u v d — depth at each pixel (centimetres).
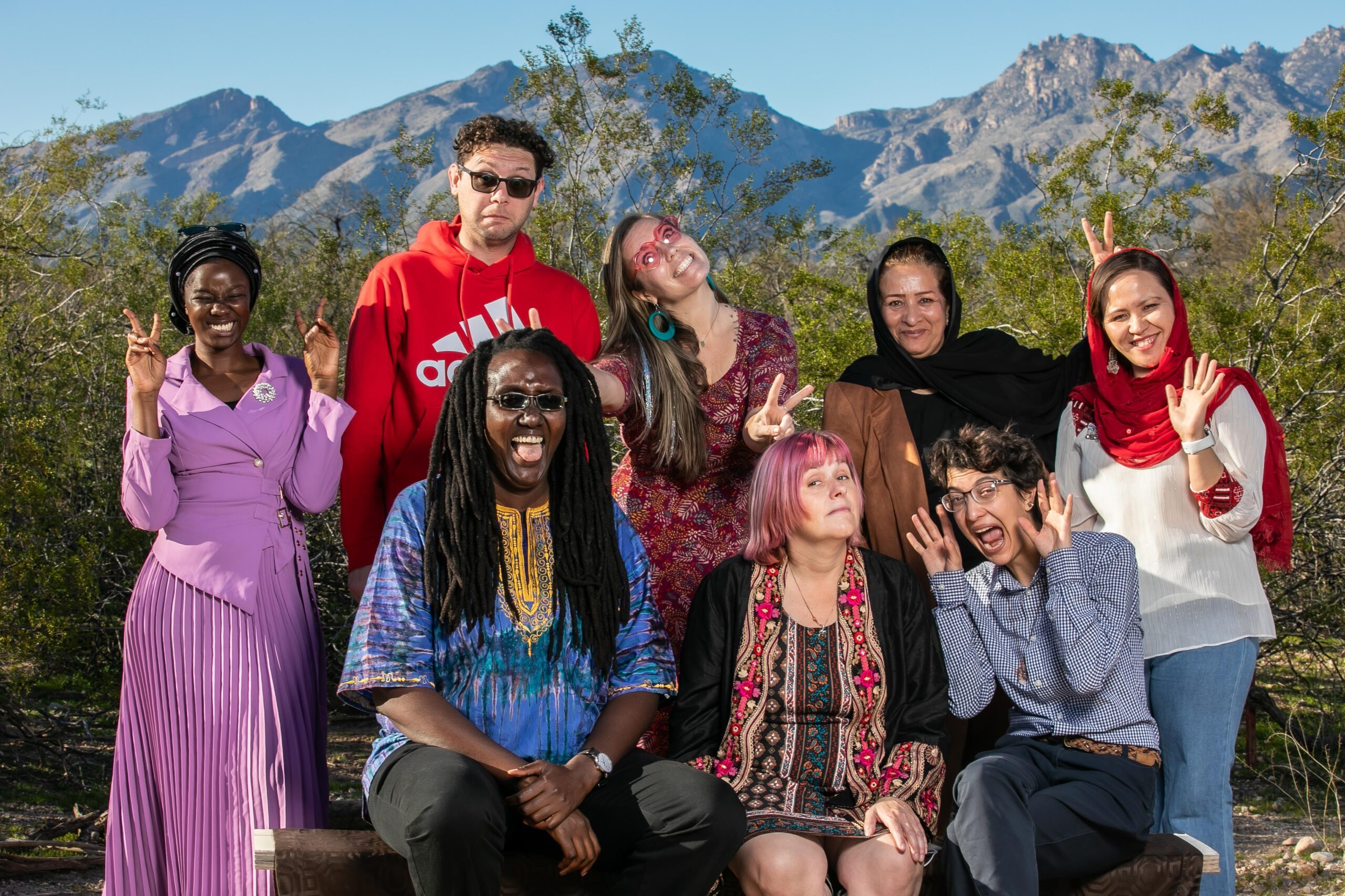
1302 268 1202
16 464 1086
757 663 338
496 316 399
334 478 368
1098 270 407
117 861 348
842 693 336
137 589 359
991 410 421
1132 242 1331
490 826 278
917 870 310
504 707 312
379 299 392
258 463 360
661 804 292
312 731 363
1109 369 409
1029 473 371
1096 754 346
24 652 1048
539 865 303
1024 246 1378
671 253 373
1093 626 346
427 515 316
